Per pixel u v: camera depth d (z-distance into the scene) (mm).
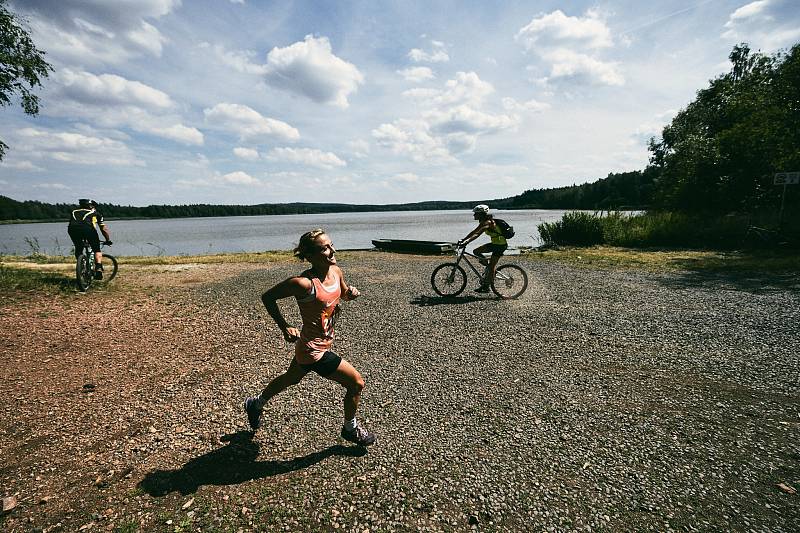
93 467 3035
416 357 5309
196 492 2783
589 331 6352
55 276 10453
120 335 6211
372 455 3211
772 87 21531
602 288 9750
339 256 17344
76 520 2518
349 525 2504
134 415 3805
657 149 38094
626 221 20688
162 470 3014
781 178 15797
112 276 10391
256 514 2586
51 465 3049
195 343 5891
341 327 6676
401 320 7074
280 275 12266
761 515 2572
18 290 8672
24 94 10531
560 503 2689
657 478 2936
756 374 4676
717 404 4004
